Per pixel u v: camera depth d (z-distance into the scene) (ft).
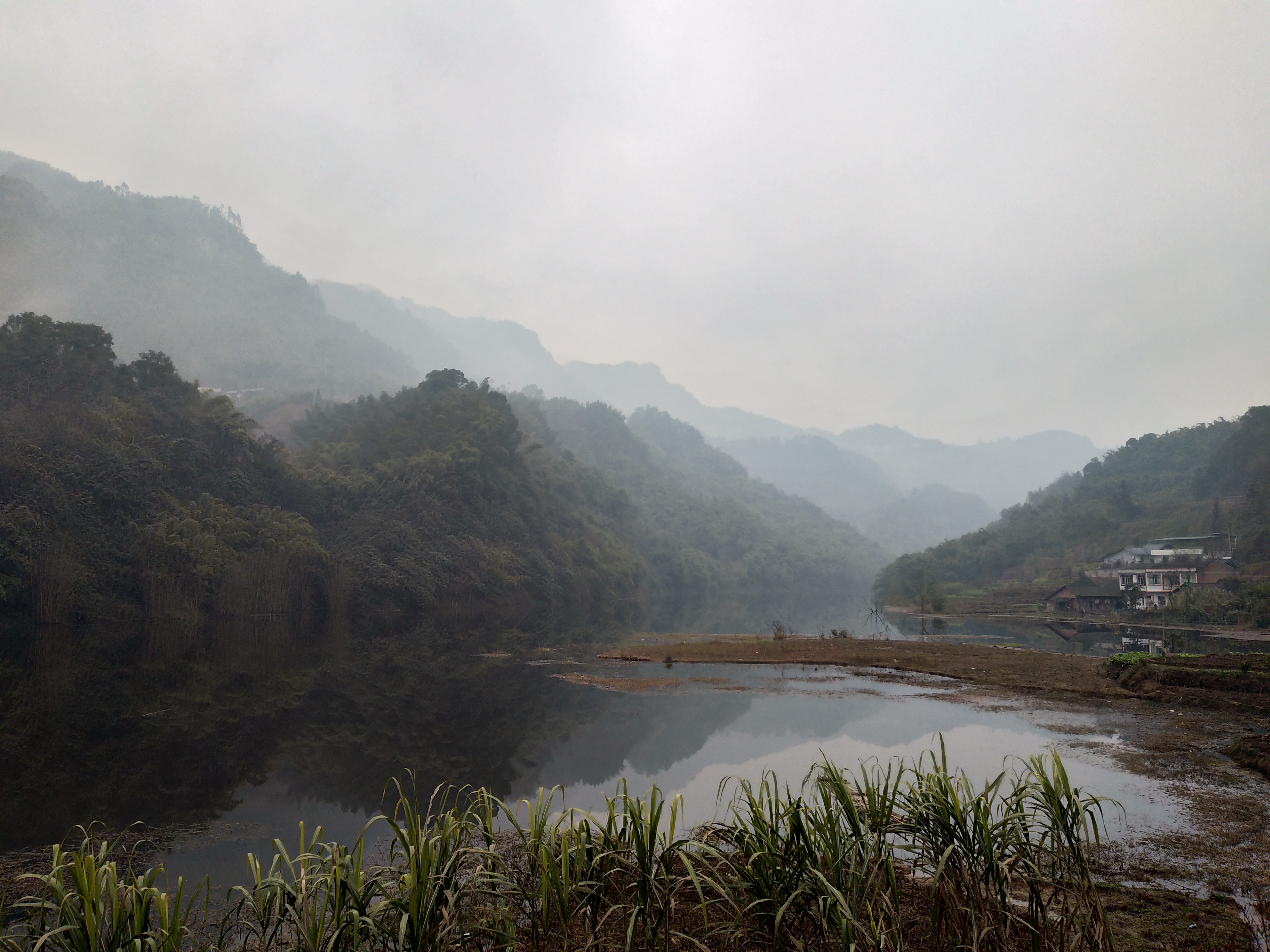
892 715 63.93
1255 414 346.74
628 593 365.20
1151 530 324.19
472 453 298.56
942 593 307.99
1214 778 41.63
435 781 43.45
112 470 189.37
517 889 19.56
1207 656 83.30
